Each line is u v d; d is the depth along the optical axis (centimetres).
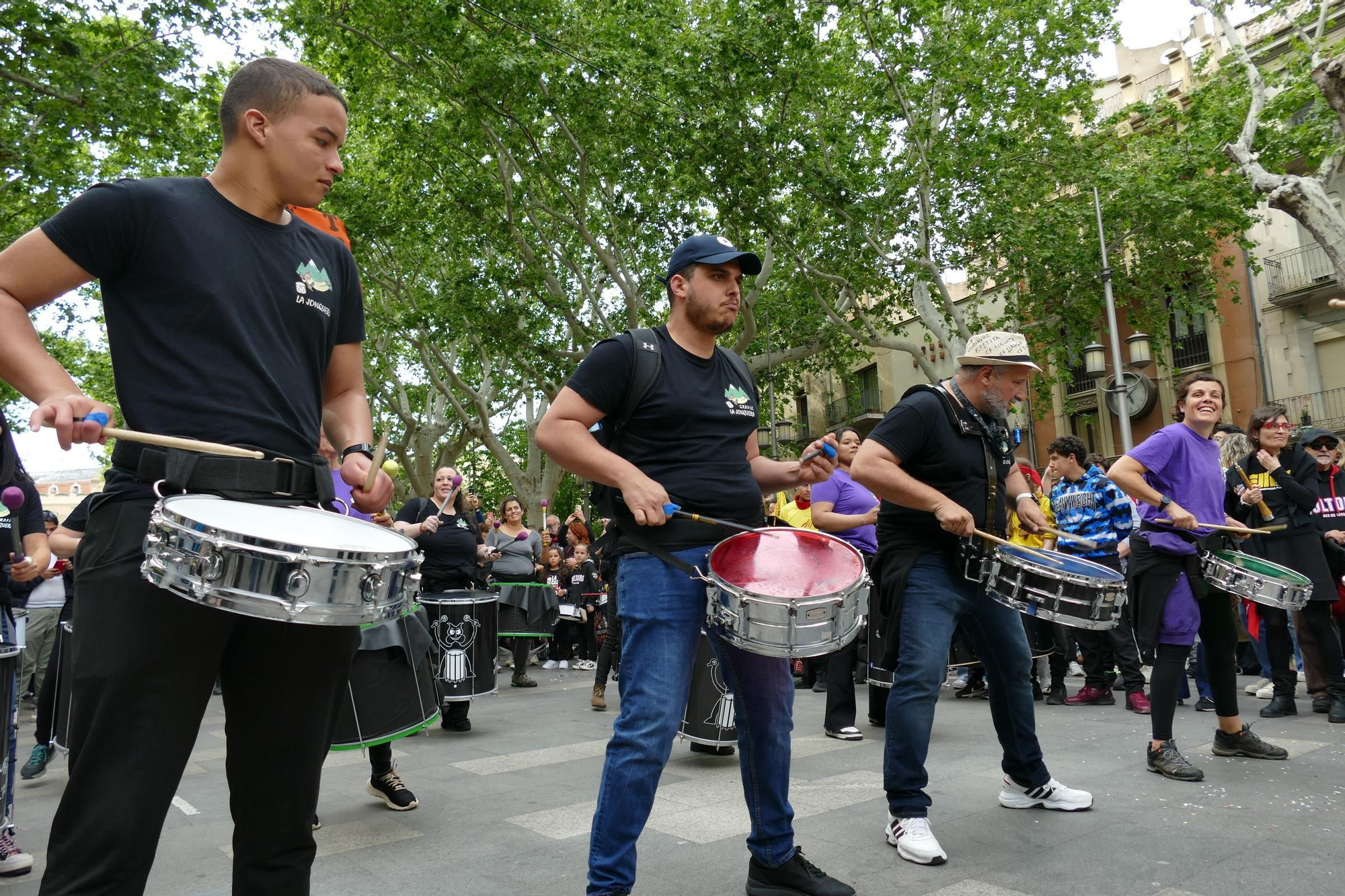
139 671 177
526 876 346
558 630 1280
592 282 2392
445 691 685
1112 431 2556
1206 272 2259
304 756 200
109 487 191
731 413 307
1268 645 669
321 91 215
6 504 410
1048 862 338
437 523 586
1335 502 736
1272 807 405
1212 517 489
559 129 1953
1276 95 1864
